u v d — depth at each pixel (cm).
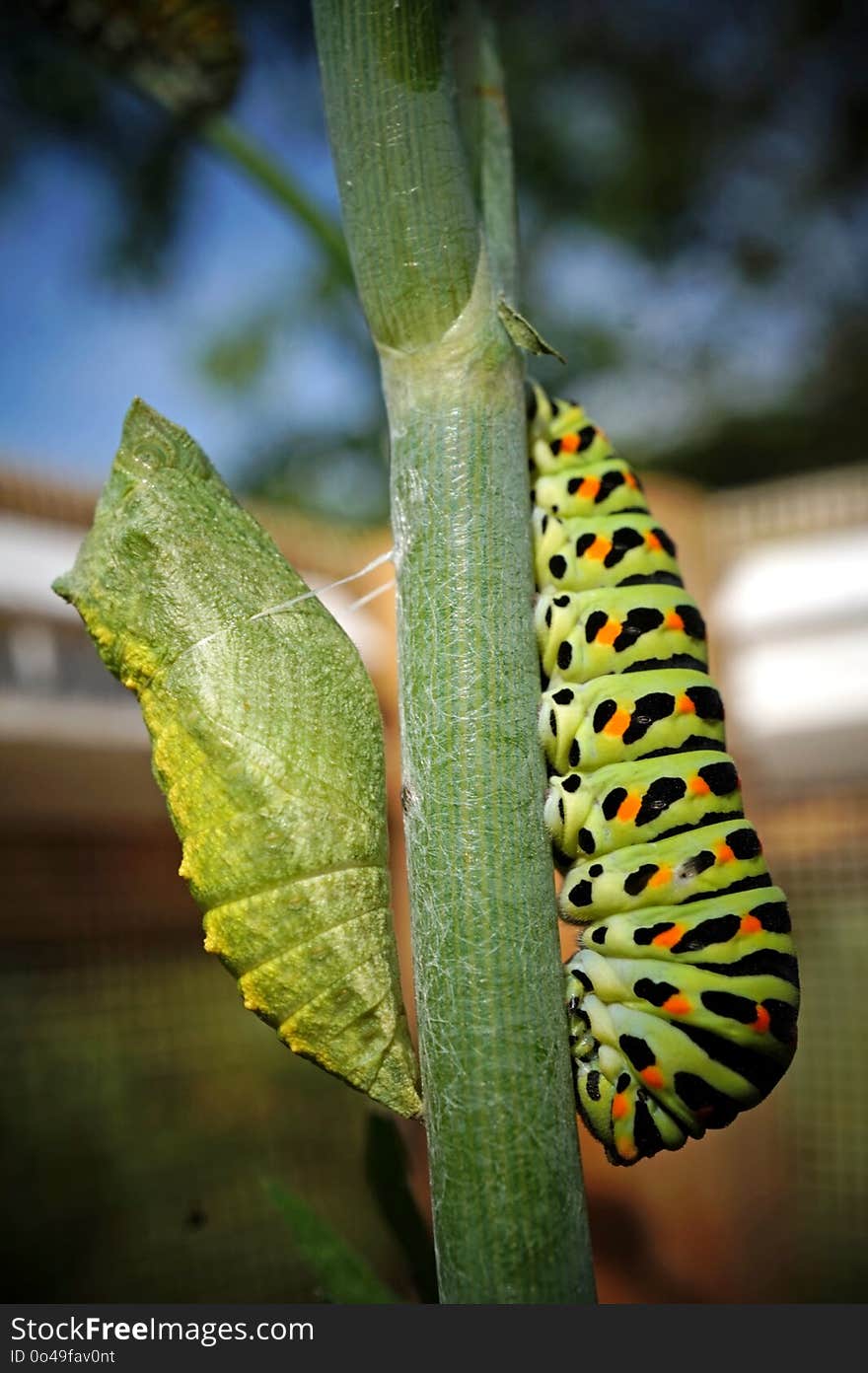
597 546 9
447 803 7
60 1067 22
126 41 11
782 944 8
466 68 8
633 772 8
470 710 7
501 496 8
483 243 8
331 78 8
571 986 8
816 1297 18
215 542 8
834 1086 23
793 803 20
